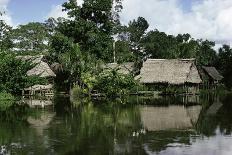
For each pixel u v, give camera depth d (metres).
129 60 90.31
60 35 74.12
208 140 24.50
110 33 84.81
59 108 42.88
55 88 68.25
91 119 33.81
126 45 102.44
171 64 71.44
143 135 26.30
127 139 24.94
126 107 44.09
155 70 71.38
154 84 70.19
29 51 94.75
